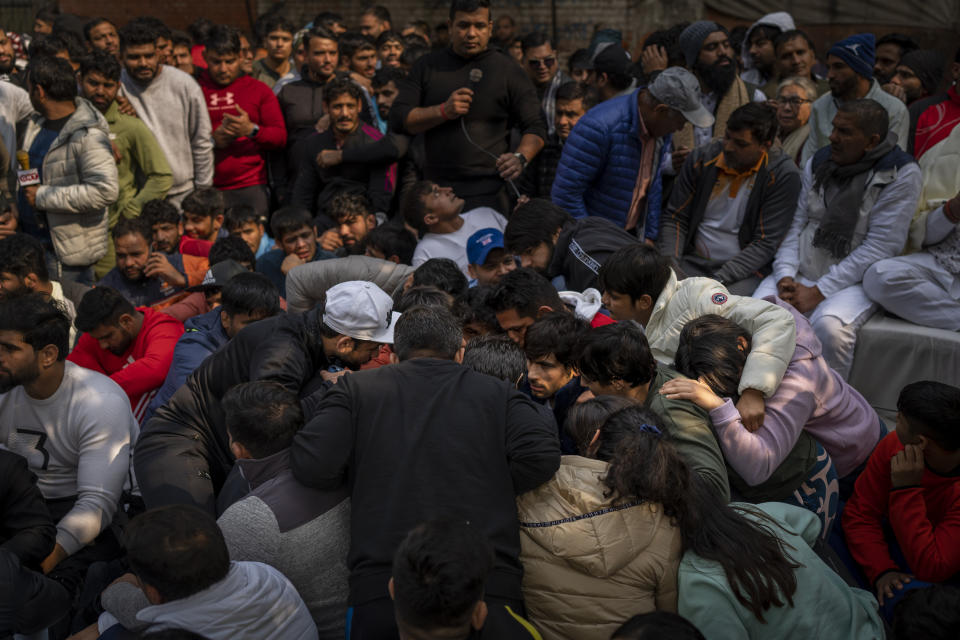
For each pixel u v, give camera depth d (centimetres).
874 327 416
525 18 987
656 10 957
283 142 628
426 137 517
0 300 369
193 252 516
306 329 292
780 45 586
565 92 556
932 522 293
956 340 396
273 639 217
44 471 307
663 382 273
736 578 225
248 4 1009
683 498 227
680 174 457
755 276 457
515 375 271
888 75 648
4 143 532
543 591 230
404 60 717
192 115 590
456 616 177
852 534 305
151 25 632
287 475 240
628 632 177
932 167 439
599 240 394
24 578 243
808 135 508
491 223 492
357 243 499
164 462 279
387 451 223
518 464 224
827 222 427
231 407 239
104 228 536
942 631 206
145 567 203
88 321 354
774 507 263
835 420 304
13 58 700
